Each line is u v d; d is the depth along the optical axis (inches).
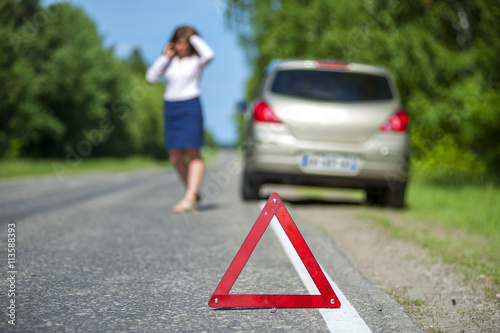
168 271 147.3
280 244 187.8
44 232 205.2
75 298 119.9
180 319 107.4
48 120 1289.4
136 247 179.8
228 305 114.4
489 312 119.6
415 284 143.4
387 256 174.1
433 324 110.8
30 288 126.6
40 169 787.4
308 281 138.8
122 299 120.3
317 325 105.4
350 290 132.5
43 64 1278.3
